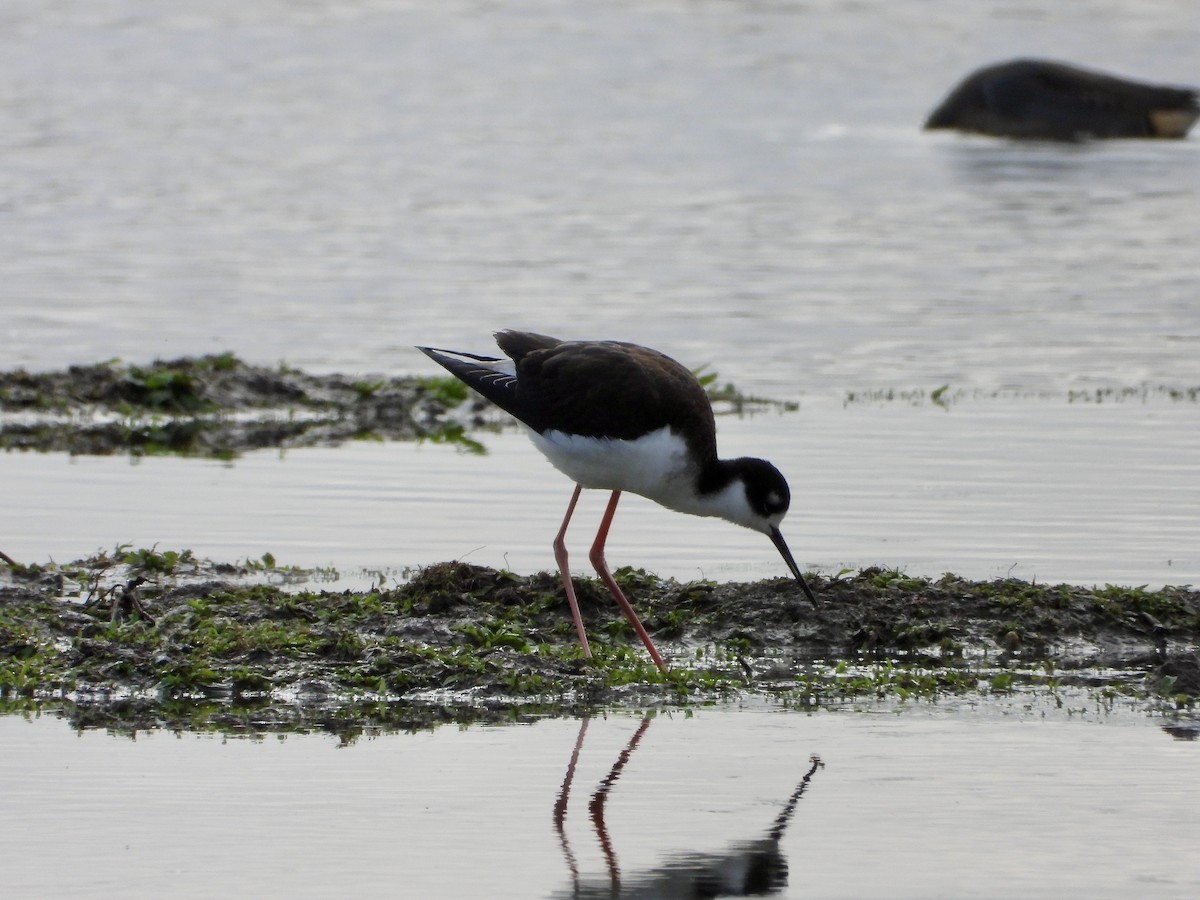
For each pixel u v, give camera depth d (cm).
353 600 1185
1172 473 1546
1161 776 926
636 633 1180
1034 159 3200
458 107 3534
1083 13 4681
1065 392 1852
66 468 1603
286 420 1795
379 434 1759
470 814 874
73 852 823
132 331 2047
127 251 2412
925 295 2245
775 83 3853
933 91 3797
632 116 3491
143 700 1047
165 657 1088
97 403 1819
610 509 1178
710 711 1040
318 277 2292
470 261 2380
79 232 2511
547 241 2506
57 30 4259
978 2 4803
